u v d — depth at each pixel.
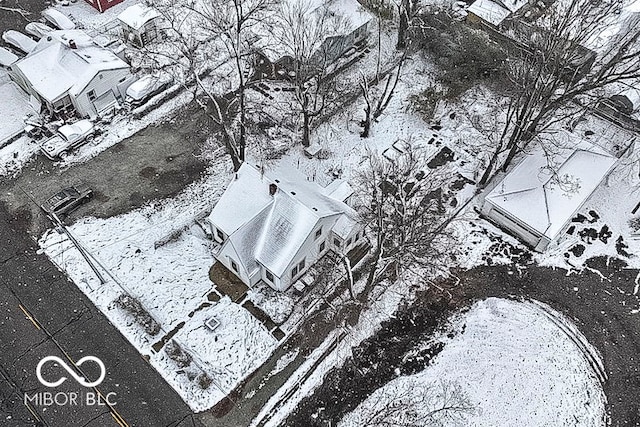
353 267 39.94
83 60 46.25
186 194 43.19
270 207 36.72
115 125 47.22
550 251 41.09
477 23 54.41
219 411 34.00
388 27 54.53
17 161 44.78
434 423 33.72
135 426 33.41
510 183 41.72
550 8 49.16
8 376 34.97
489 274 40.09
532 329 37.69
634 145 46.16
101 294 38.09
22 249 40.16
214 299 38.03
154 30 52.28
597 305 38.78
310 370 35.62
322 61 48.19
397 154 45.75
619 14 48.59
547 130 43.78
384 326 37.62
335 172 44.62
